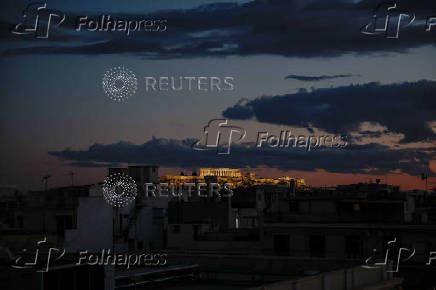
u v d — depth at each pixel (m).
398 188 77.94
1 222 62.44
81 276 30.28
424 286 56.75
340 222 61.06
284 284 27.56
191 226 68.88
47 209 61.16
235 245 64.62
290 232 61.56
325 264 40.78
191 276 39.97
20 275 28.64
